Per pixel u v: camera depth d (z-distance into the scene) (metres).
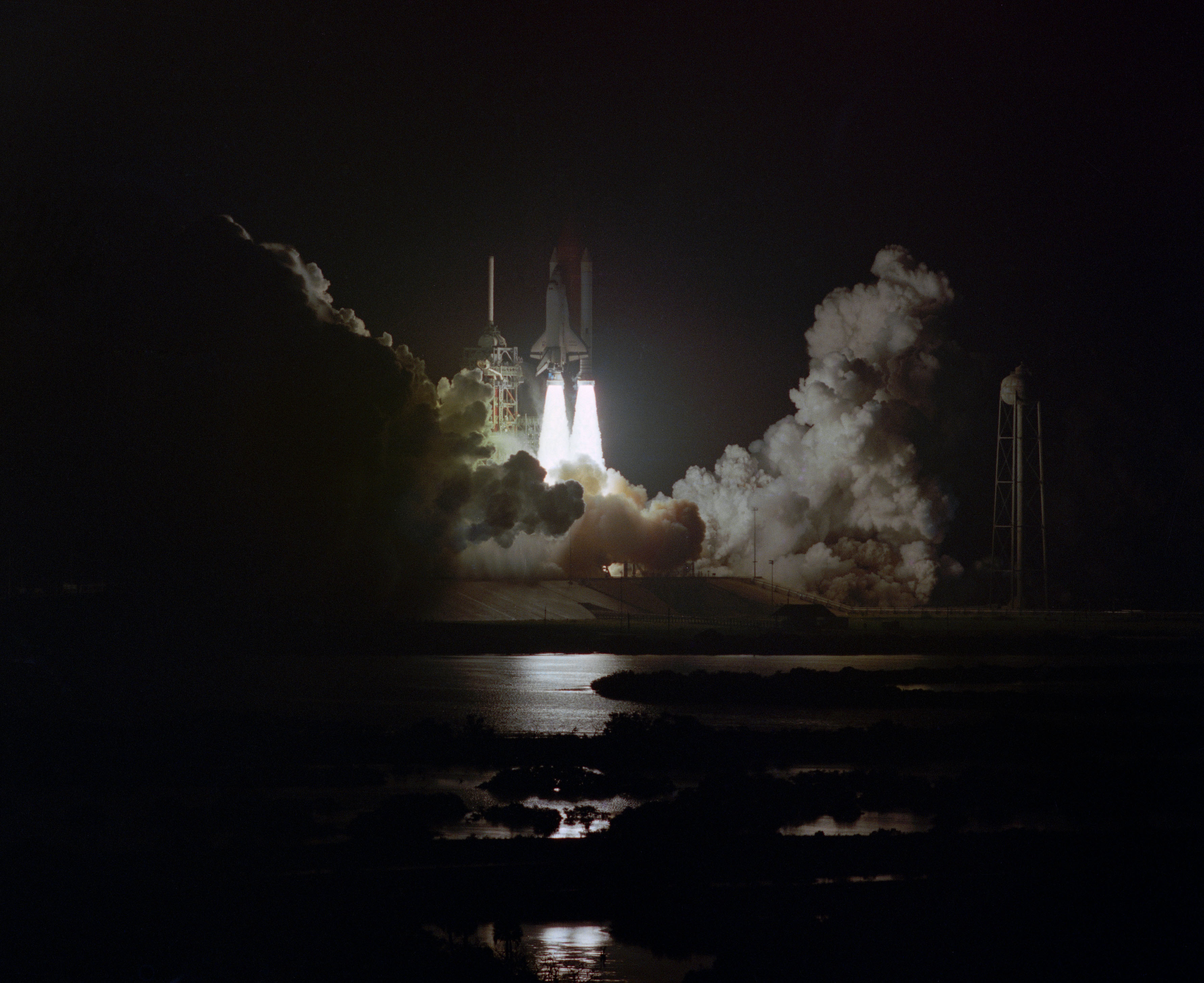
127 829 45.78
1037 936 36.44
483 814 48.28
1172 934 36.62
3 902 37.19
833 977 33.28
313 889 39.09
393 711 71.06
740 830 47.16
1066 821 49.78
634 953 35.44
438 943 35.22
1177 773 57.91
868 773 55.47
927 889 40.28
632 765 58.09
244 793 51.78
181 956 33.53
